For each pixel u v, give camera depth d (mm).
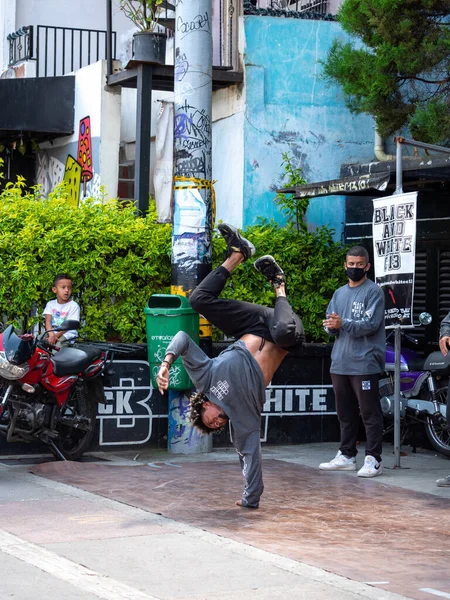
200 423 7137
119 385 9820
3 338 8406
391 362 10203
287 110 12234
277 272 7121
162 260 10023
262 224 11242
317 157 12352
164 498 7562
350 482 8438
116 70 13609
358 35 10984
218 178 12633
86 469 8836
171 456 9664
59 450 9234
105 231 9797
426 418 10039
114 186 13719
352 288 8984
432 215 11133
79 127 14297
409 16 10344
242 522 6781
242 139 12078
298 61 12273
